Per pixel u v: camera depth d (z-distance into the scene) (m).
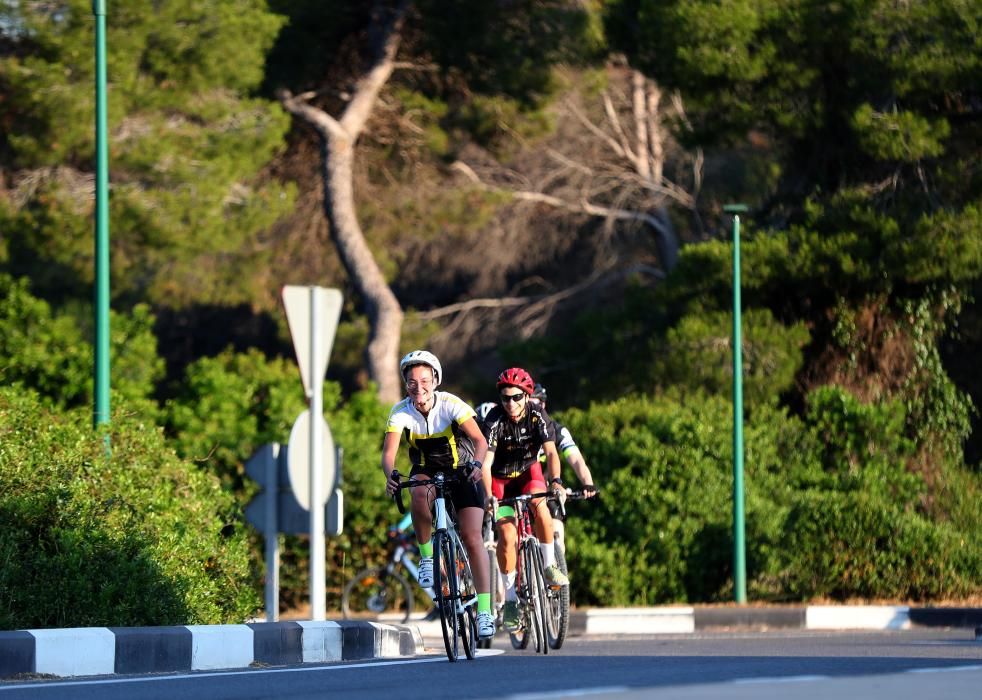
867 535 56.28
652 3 73.44
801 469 62.12
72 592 30.62
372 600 57.94
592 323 79.44
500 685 22.95
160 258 92.56
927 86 67.81
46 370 63.91
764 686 21.81
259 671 26.89
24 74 72.69
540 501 33.66
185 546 34.38
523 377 33.53
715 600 58.25
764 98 72.44
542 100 89.81
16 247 86.12
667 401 66.81
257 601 37.34
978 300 81.62
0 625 29.59
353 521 58.00
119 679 25.50
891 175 71.06
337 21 84.50
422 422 29.41
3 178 79.75
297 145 92.50
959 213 68.56
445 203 99.44
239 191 81.62
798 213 73.69
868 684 22.03
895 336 70.88
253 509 38.75
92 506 32.88
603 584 56.53
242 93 79.94
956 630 51.28
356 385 113.56
